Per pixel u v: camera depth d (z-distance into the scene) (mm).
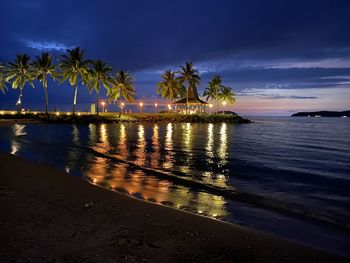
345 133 58062
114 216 7773
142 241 6238
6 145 25531
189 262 5430
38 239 6074
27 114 78438
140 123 88750
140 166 17312
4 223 6875
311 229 7961
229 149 28734
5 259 5168
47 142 29562
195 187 12500
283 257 5996
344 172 17562
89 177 13688
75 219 7367
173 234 6777
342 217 9055
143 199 10234
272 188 13094
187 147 29297
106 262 5230
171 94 101500
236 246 6367
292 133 57125
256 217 8844
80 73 77062
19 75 76875
